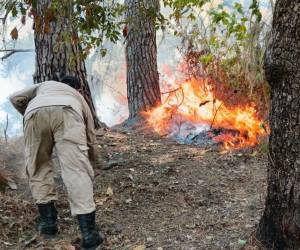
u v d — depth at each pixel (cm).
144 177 521
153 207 452
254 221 411
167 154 602
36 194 397
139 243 387
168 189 488
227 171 532
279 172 324
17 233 402
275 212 331
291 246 325
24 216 425
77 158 376
